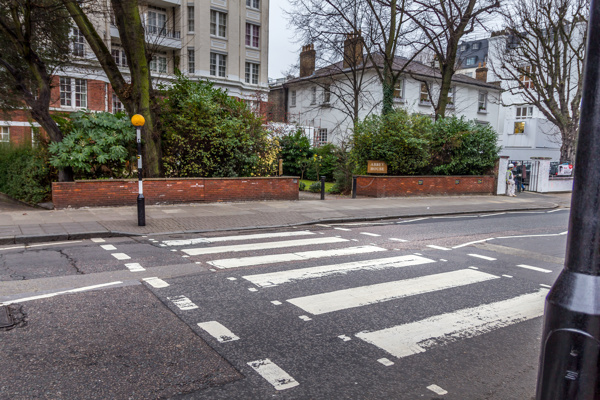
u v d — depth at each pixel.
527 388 3.52
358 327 4.66
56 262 7.10
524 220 14.22
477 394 3.42
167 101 15.41
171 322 4.66
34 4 13.06
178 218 11.70
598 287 2.21
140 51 13.91
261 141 16.69
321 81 34.81
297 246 8.80
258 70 36.84
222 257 7.68
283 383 3.48
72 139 13.38
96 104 27.73
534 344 4.36
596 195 2.22
